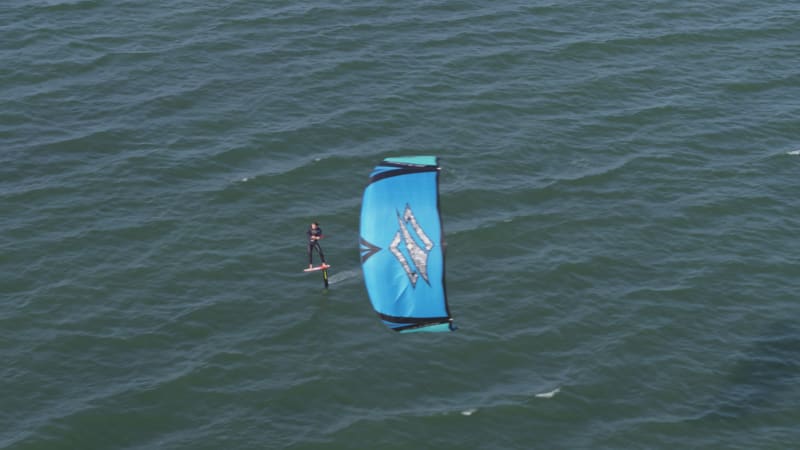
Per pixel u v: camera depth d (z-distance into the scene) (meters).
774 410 183.88
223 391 186.25
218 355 194.25
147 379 188.12
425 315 155.38
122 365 191.50
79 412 180.12
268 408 182.88
